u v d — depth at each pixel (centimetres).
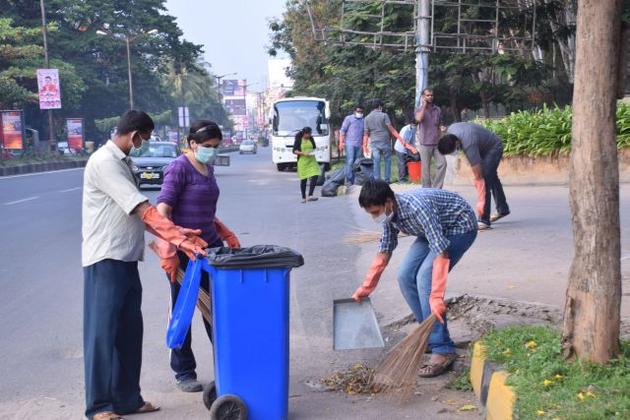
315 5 3919
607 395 386
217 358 446
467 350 568
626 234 956
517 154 1602
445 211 527
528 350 468
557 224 1059
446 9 2055
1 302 793
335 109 3177
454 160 1661
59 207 1720
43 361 602
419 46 1769
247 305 438
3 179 2938
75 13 6034
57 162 4331
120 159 462
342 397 511
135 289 480
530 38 2014
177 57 6756
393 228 514
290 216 1432
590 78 409
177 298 483
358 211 1425
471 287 711
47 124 6203
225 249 461
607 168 414
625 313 579
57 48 5959
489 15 2034
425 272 531
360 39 2266
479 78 2491
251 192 2038
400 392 507
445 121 3094
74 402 514
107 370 465
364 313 509
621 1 409
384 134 1712
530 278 736
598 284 419
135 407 488
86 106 6544
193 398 518
